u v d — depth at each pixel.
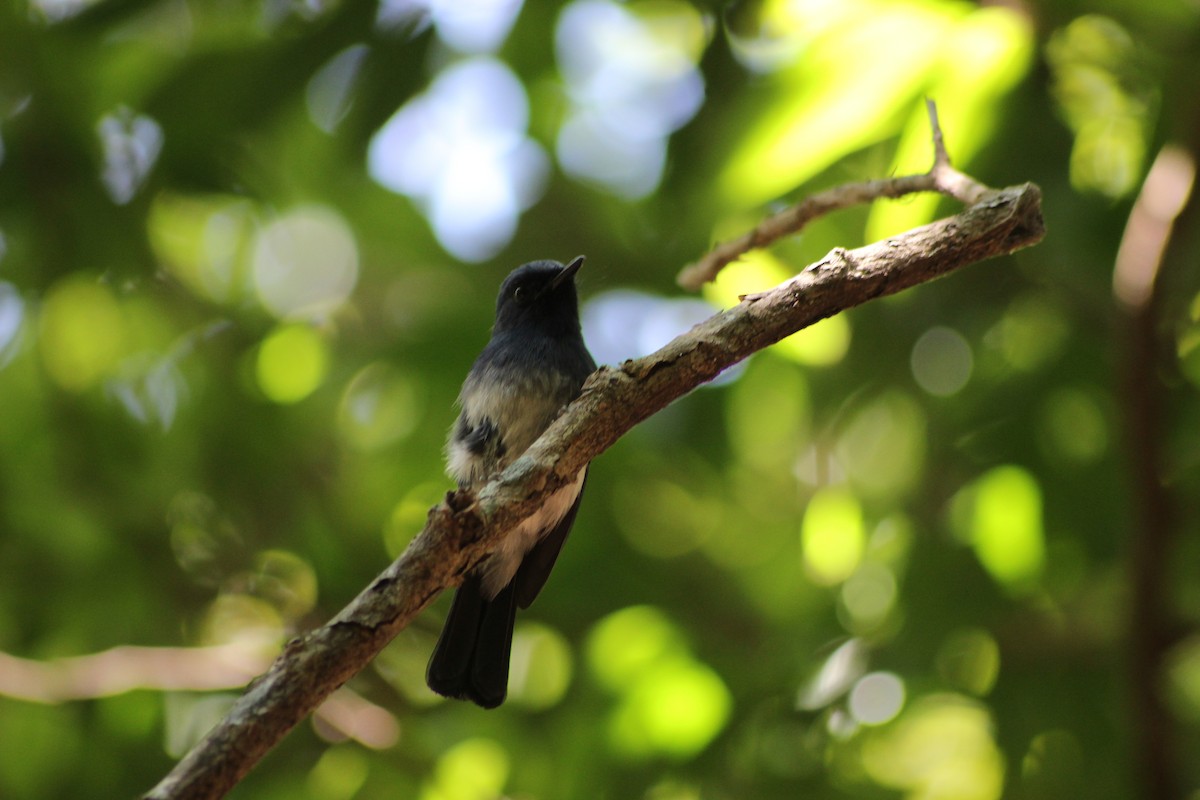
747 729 10.16
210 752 3.69
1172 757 8.69
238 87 9.75
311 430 12.77
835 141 7.55
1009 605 10.36
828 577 11.35
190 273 13.49
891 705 10.16
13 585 12.08
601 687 10.30
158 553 12.42
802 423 12.05
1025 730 10.12
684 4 10.88
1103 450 10.30
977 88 7.75
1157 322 8.41
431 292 13.23
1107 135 9.66
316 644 3.92
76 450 12.49
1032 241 4.93
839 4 7.90
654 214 11.13
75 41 10.18
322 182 11.97
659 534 12.62
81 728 11.12
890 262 4.77
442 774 10.52
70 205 11.23
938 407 11.20
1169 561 8.69
